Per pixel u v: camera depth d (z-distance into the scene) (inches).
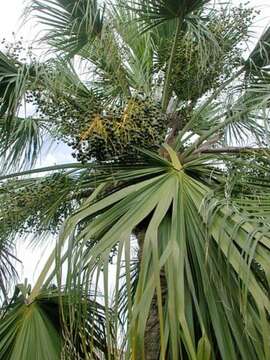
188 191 106.0
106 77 143.3
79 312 93.2
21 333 118.9
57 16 134.9
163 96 137.7
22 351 116.4
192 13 134.4
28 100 128.0
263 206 101.7
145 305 84.7
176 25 139.7
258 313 86.6
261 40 140.7
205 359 81.8
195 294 89.4
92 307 115.7
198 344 83.0
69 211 138.0
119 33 136.7
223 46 134.3
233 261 90.0
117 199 105.6
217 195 105.4
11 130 146.3
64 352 109.0
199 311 86.7
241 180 112.3
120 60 137.4
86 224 104.9
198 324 90.2
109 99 141.9
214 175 118.6
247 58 141.9
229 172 114.3
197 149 131.0
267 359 80.5
